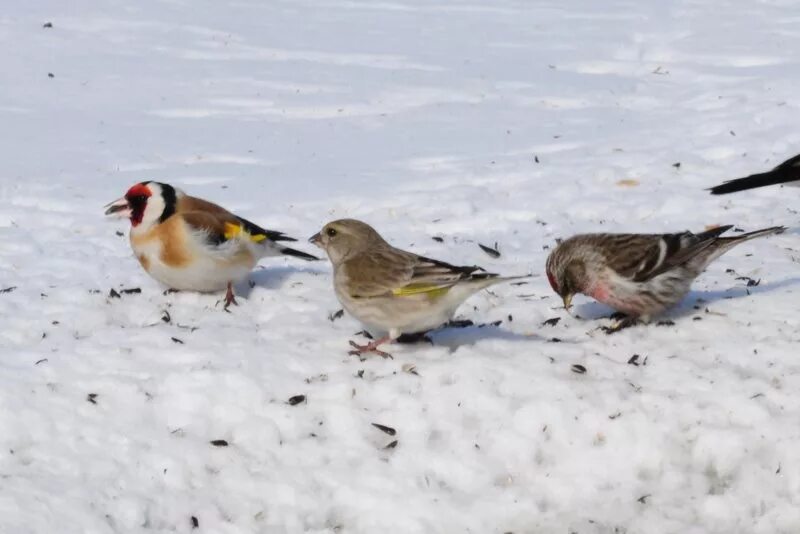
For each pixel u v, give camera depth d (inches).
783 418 420.5
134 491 382.3
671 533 389.4
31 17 1095.6
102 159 739.4
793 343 460.1
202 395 422.0
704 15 1107.9
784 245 581.3
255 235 510.0
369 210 647.8
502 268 558.9
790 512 399.5
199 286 510.0
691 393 429.7
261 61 981.8
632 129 787.4
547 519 392.8
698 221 625.9
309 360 447.2
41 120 823.7
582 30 1069.8
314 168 721.6
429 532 383.9
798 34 1023.0
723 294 513.0
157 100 878.4
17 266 552.1
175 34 1060.5
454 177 695.1
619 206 645.3
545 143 764.0
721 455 410.6
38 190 668.7
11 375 429.1
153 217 496.1
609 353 458.3
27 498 367.9
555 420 416.2
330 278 547.5
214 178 701.3
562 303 509.7
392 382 432.1
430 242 594.2
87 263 554.9
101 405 416.5
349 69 954.1
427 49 1015.0
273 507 386.9
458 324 486.0
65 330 476.7
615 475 406.9
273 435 410.6
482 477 401.4
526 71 942.4
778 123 780.6
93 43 1026.7
